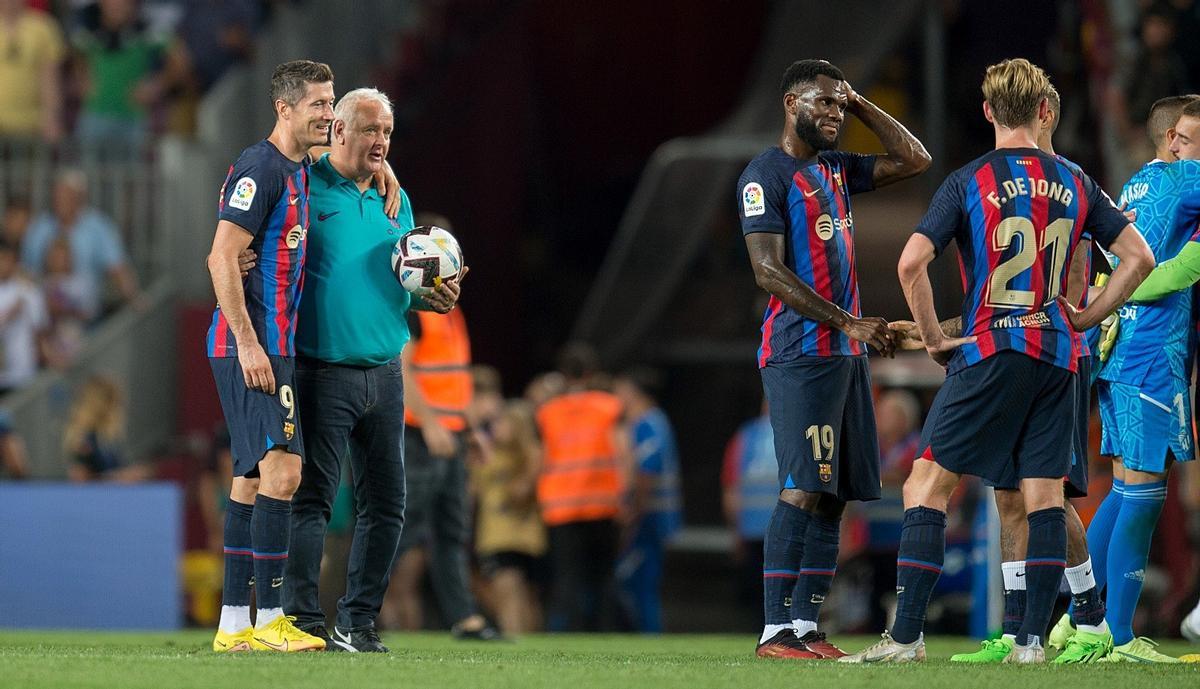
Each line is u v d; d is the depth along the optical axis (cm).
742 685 1759
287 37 5638
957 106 6247
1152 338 2358
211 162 5231
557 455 4172
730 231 6444
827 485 2239
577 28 7188
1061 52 5616
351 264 2252
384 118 2273
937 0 5322
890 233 6431
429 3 6431
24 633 3575
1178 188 2355
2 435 4538
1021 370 2072
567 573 4156
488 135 6656
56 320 5006
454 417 3122
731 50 7312
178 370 5066
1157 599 4162
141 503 4194
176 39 5741
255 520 2188
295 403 2195
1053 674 1892
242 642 2234
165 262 5150
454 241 2323
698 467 6356
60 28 5612
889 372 5025
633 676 1855
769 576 2266
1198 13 4925
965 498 3988
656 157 6569
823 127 2259
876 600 4028
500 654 2433
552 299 7012
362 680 1755
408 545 3078
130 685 1681
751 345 6384
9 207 5047
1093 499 3784
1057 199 2095
